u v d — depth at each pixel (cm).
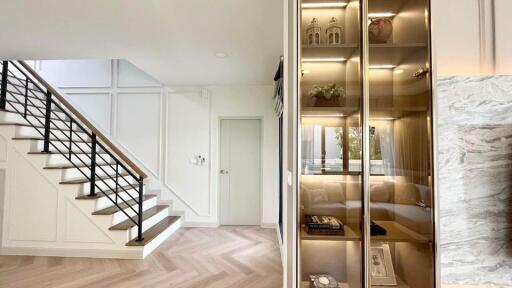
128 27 251
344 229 154
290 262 160
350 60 161
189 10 221
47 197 328
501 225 142
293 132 149
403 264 147
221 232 428
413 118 148
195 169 468
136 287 248
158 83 475
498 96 144
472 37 150
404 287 145
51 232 325
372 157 150
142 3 211
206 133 468
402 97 150
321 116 161
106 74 477
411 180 147
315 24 168
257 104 465
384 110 150
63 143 369
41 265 296
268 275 275
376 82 151
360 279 146
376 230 147
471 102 144
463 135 144
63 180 334
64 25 246
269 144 461
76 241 323
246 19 235
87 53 314
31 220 327
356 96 154
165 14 227
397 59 150
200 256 326
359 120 150
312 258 160
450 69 150
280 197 362
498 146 143
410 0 149
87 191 350
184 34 265
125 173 453
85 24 245
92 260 311
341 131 161
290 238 161
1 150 331
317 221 155
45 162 331
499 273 141
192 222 463
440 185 143
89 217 324
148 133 473
